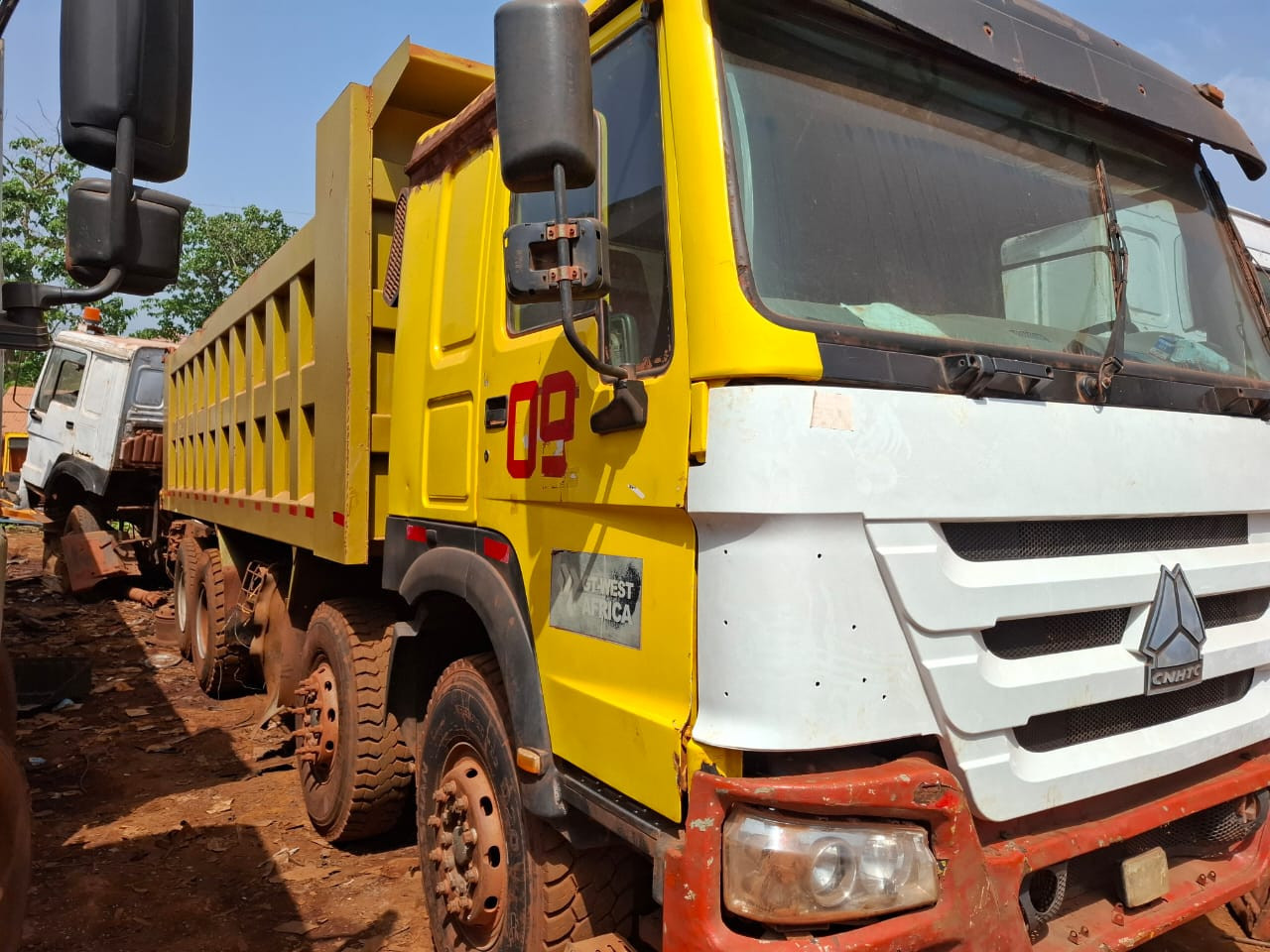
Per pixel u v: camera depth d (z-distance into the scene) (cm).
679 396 195
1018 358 221
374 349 383
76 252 220
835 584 184
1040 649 216
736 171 201
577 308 240
